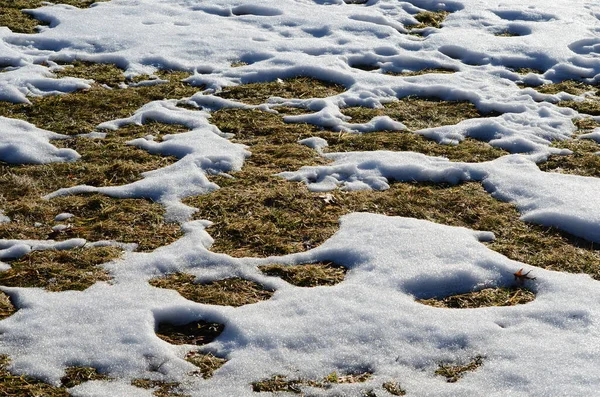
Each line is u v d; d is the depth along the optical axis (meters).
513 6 8.65
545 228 4.24
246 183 4.74
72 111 5.90
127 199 4.54
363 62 7.08
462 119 5.84
